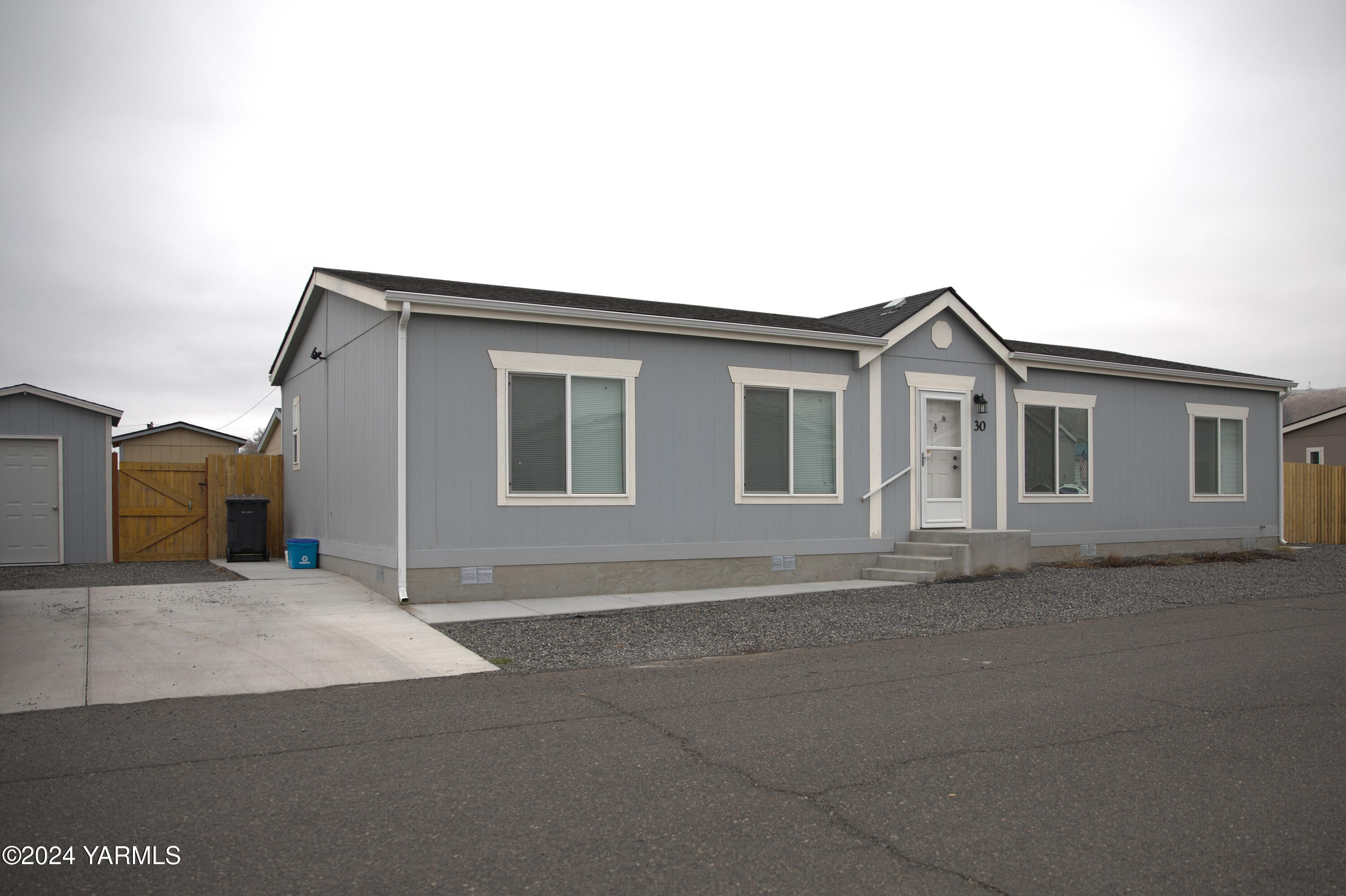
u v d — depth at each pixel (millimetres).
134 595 11625
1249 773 5465
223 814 4758
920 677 8086
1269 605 12523
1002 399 16938
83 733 6277
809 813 4809
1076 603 12398
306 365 17000
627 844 4387
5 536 15945
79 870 4074
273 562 16422
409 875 4043
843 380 15039
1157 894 3898
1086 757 5773
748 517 14062
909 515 15727
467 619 10781
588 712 6879
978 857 4258
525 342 12430
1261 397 20812
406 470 11672
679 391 13555
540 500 12469
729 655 9180
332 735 6266
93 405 16469
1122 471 18500
